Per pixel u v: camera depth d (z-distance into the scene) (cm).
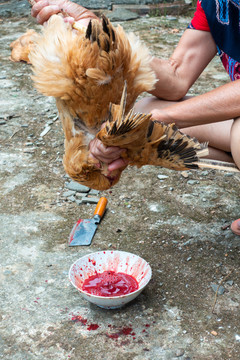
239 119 269
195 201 364
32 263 300
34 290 279
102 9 902
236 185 387
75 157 220
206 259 303
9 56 687
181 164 223
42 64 204
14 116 507
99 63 196
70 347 242
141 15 888
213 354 237
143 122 186
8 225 337
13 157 428
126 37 206
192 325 254
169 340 246
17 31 805
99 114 213
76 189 379
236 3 275
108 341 245
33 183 389
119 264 288
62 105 218
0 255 307
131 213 351
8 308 266
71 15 233
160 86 301
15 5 925
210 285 282
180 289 280
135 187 384
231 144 274
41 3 235
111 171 221
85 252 310
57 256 307
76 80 202
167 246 315
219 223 338
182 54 309
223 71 628
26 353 239
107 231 331
